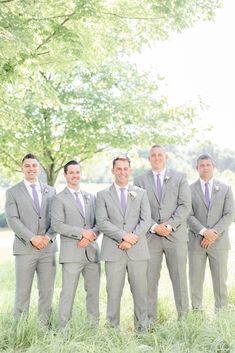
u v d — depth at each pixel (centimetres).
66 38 912
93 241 670
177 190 690
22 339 573
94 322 629
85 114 1461
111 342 547
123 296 805
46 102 1002
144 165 1712
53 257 682
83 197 680
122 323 692
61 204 662
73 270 650
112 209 658
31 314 648
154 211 691
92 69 1464
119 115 1468
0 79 847
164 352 522
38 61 877
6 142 1406
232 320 577
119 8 1015
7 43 771
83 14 927
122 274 650
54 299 775
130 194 661
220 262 708
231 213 710
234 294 786
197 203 724
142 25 1107
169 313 712
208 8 1005
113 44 1159
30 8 849
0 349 559
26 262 661
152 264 682
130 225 655
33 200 680
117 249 649
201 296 716
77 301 768
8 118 1081
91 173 4334
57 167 1588
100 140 1458
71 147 1476
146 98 1536
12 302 752
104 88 1511
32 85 977
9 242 2141
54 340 552
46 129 1413
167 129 1584
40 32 902
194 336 568
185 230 688
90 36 1055
